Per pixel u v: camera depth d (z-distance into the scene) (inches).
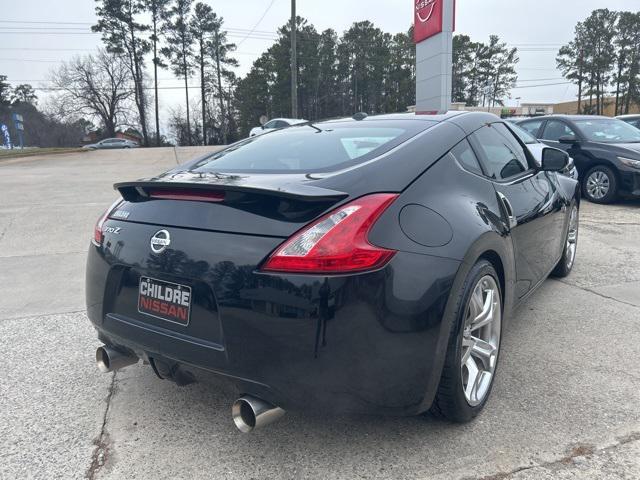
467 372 94.1
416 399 81.2
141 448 91.9
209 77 2429.9
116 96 2479.1
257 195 77.4
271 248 75.2
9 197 398.6
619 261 207.5
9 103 2952.8
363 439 92.6
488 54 2994.6
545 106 2340.1
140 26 2269.9
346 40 2650.1
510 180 121.0
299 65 2433.6
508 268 107.3
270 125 788.6
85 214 323.0
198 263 80.0
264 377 76.3
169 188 87.4
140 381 117.0
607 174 339.3
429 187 89.0
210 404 106.6
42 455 90.4
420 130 105.3
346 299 73.0
